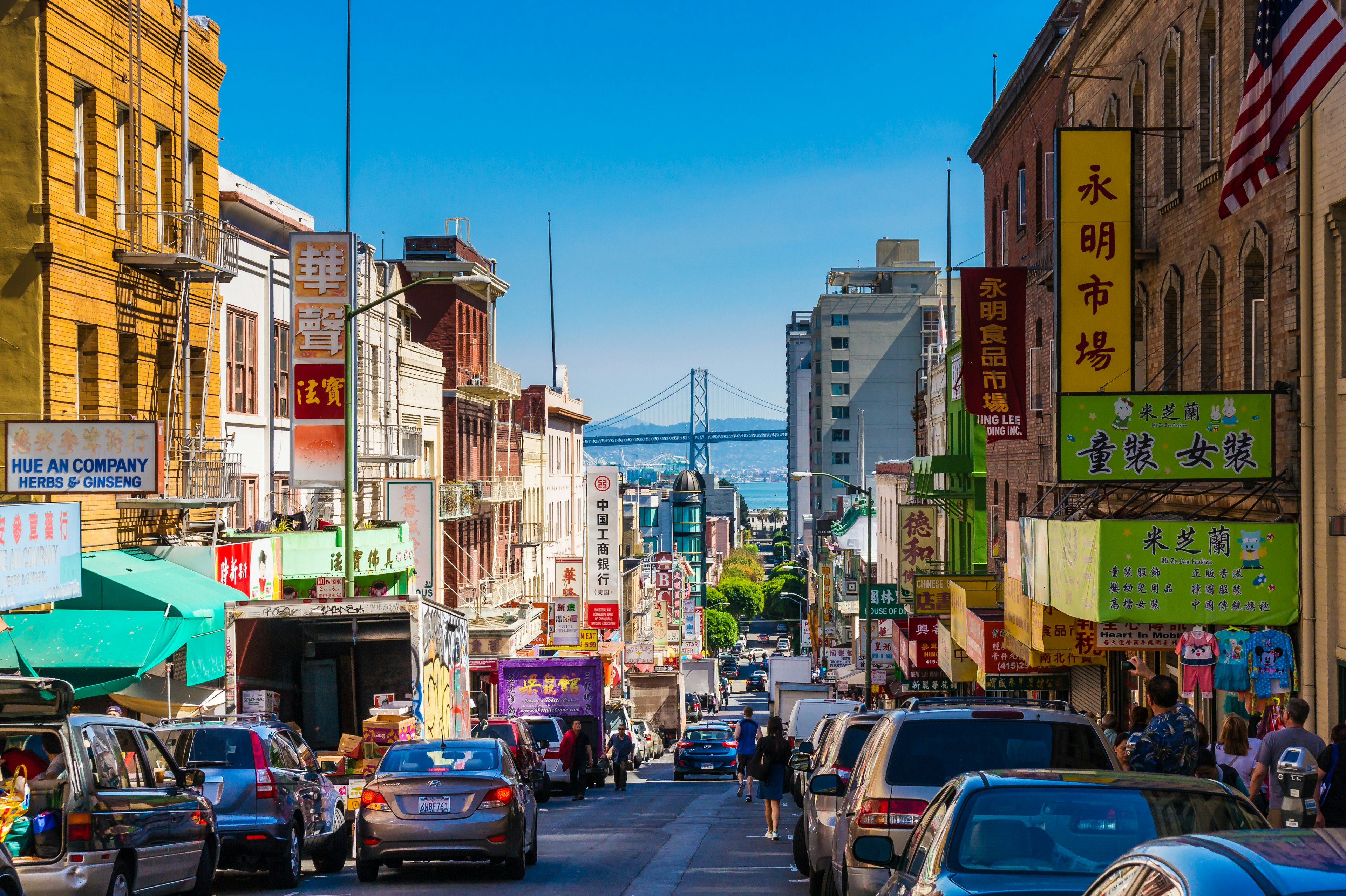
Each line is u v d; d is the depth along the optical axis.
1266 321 21.92
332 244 40.41
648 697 83.19
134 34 32.44
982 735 11.38
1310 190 20.19
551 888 17.42
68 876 11.99
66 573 25.03
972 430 51.91
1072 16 34.59
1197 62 25.25
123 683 26.09
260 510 40.94
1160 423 20.56
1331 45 17.22
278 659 28.92
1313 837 4.87
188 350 33.97
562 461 96.56
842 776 15.74
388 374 50.06
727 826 27.92
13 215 28.78
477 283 67.12
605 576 79.00
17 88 28.81
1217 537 20.20
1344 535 18.94
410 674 28.75
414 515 49.91
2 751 13.09
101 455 27.45
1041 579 24.62
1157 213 28.19
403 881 18.73
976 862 7.84
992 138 47.59
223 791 17.67
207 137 36.66
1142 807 8.04
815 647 119.12
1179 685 24.84
